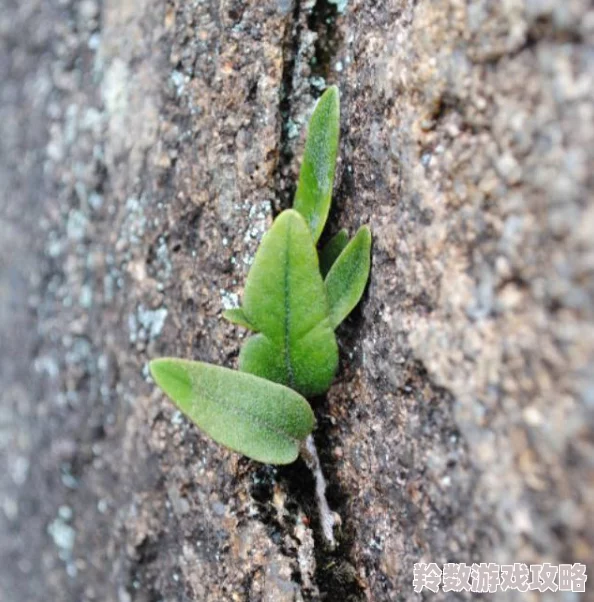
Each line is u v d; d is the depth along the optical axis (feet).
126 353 0.50
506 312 0.29
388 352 0.35
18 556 0.65
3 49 0.71
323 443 0.40
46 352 0.61
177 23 0.45
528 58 0.28
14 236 0.66
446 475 0.32
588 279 0.26
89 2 0.61
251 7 0.42
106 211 0.54
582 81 0.27
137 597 0.49
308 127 0.39
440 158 0.32
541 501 0.27
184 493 0.43
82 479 0.57
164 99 0.46
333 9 0.42
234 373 0.35
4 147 0.69
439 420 0.32
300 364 0.37
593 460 0.26
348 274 0.37
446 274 0.32
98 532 0.55
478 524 0.30
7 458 0.67
